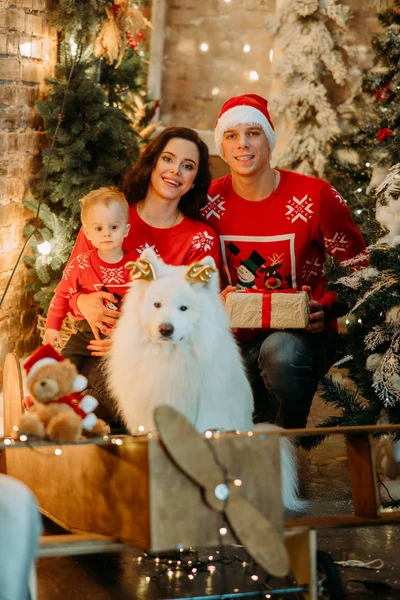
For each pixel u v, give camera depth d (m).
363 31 7.00
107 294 3.79
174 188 3.88
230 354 3.18
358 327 3.59
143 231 3.95
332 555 3.04
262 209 4.04
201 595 2.68
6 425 3.49
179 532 2.29
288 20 6.86
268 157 4.04
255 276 4.09
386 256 3.44
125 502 2.39
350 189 5.36
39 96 5.95
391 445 3.63
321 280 4.21
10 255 5.52
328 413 5.12
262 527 2.36
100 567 2.90
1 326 5.41
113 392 3.24
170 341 3.00
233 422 3.18
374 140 4.63
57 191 5.78
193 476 2.29
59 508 2.84
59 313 3.95
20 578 2.04
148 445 2.27
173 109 7.89
